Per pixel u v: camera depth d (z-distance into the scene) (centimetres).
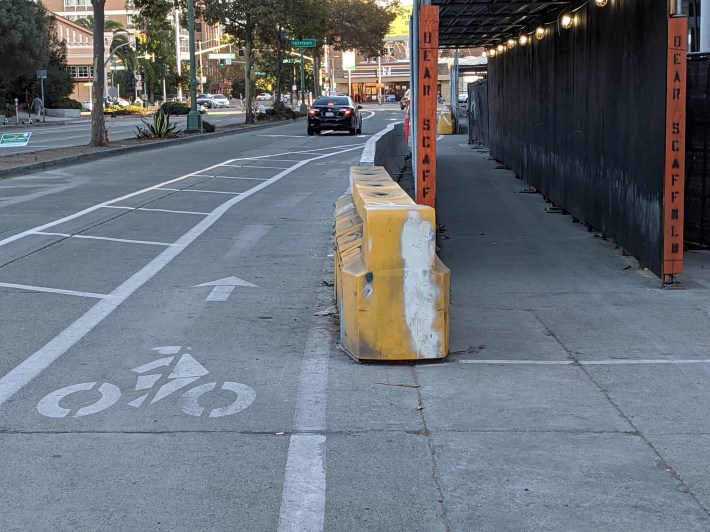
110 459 487
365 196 744
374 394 594
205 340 727
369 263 648
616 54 1066
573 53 1330
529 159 1808
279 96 6069
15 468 475
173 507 430
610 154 1112
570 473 469
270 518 420
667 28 852
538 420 546
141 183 1930
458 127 4181
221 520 418
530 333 750
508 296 893
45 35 5900
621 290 912
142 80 10144
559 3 1390
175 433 525
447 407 570
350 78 11175
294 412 560
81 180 2008
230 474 468
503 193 1755
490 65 2630
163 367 654
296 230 1307
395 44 12000
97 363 664
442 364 661
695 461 484
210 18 4806
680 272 905
